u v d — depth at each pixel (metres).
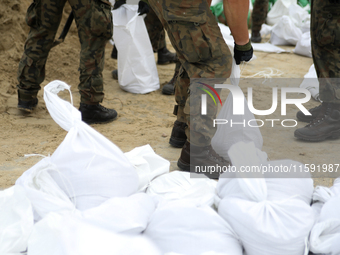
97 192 1.74
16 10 5.12
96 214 1.54
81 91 3.53
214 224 1.57
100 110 3.63
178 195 1.95
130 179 1.84
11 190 1.65
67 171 1.75
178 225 1.56
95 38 3.33
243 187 1.66
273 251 1.52
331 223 1.59
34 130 3.39
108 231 1.48
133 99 4.45
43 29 3.42
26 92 3.64
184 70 2.59
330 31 3.08
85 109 3.59
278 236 1.50
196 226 1.56
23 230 1.49
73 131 1.85
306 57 6.70
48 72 5.00
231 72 2.57
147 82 4.67
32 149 2.96
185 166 2.63
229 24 2.30
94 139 1.87
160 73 5.52
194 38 2.23
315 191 1.90
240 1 2.20
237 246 1.57
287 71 5.75
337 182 1.97
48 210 1.58
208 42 2.25
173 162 2.83
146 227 1.62
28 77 3.58
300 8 7.87
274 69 5.85
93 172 1.75
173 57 6.01
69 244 1.38
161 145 3.15
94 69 3.45
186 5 2.19
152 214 1.67
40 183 1.67
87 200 1.72
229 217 1.60
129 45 4.45
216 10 8.29
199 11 2.20
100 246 1.39
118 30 4.43
